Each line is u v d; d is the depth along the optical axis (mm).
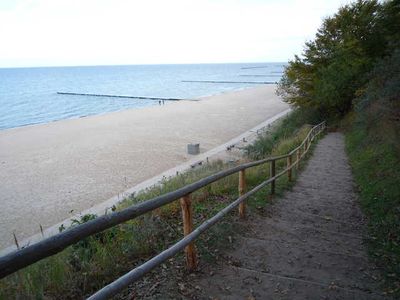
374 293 3447
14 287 2947
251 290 3297
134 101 68688
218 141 25812
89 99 73812
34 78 184375
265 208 6355
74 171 18578
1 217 12594
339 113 25812
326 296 3295
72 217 11969
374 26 25984
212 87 105125
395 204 6453
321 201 7492
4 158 22375
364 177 9500
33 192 15375
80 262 3502
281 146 15578
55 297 3002
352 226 5852
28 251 1524
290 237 4949
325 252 4430
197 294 3154
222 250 4172
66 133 31141
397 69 15156
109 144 25562
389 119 11859
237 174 8562
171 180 9961
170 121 36219
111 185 15898
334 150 16094
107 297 2082
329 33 26438
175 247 2967
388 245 4859
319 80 25172
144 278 3373
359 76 23953
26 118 48594
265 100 55469
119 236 4082
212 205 6129
